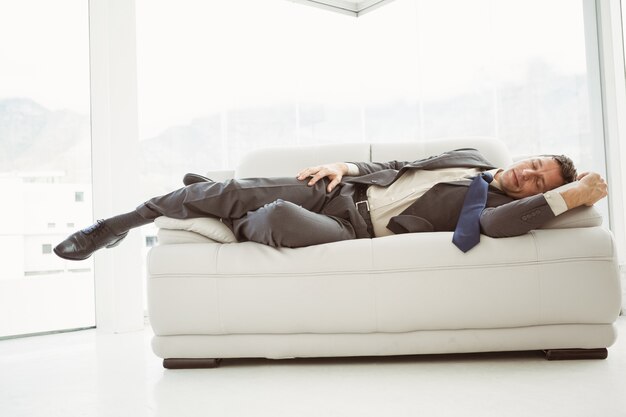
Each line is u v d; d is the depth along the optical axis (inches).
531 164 76.6
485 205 74.4
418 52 150.9
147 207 76.2
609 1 111.4
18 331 104.6
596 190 67.5
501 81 129.2
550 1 119.2
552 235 67.9
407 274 67.9
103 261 112.3
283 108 147.5
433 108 147.2
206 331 70.2
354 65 167.5
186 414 52.3
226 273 69.7
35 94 108.1
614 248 67.1
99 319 112.3
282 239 70.4
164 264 70.4
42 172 108.6
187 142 126.1
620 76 112.0
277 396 57.4
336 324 68.8
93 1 113.4
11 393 62.8
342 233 75.4
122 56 111.1
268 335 70.5
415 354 75.5
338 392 58.1
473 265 67.4
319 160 98.3
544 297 66.7
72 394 61.3
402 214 80.4
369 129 164.9
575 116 115.3
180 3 126.3
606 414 47.9
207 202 75.1
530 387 57.2
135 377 68.4
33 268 106.9
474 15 135.6
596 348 68.1
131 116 111.9
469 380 60.9
